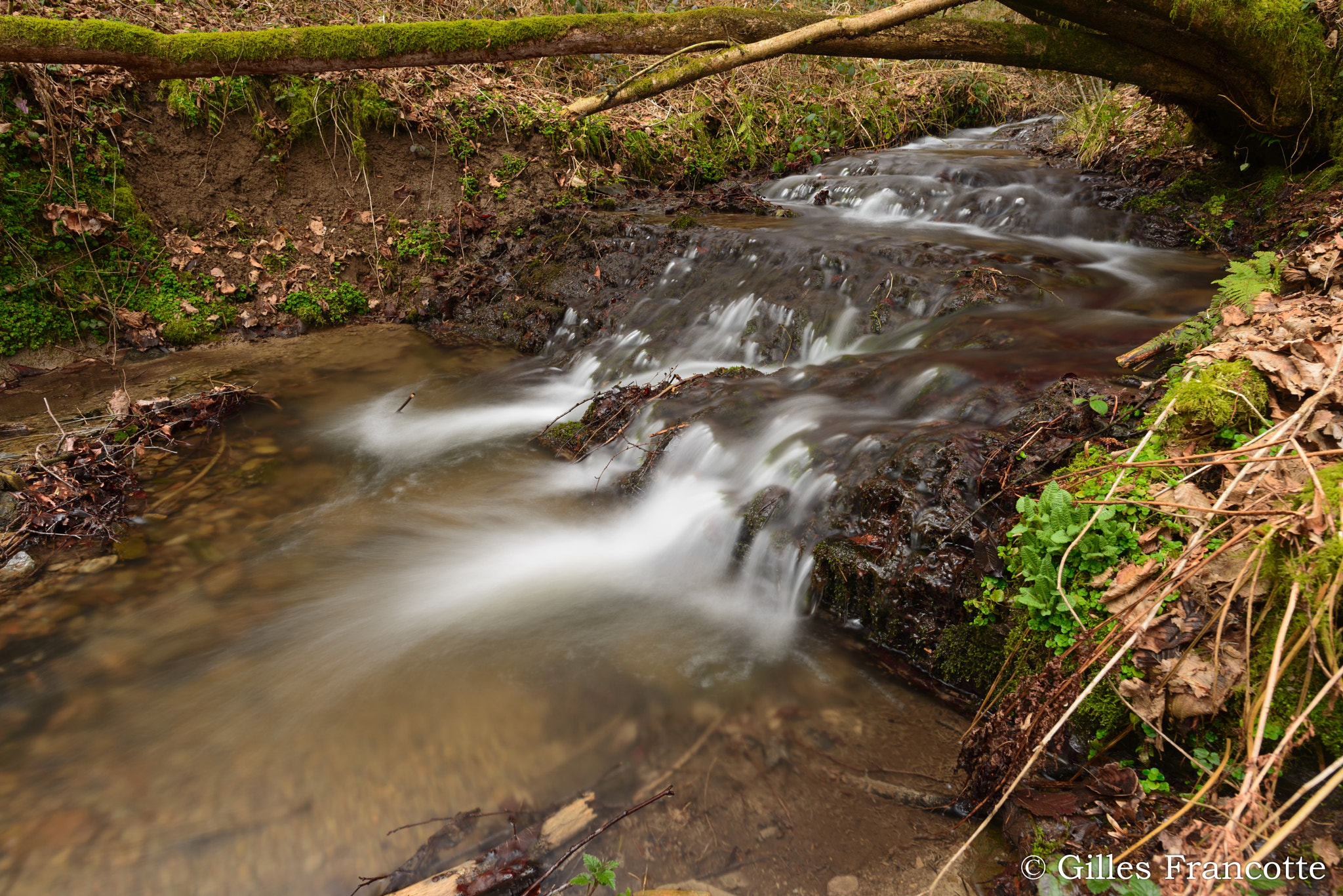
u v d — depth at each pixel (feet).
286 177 24.41
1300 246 16.74
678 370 19.34
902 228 24.31
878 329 18.11
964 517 10.44
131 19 23.68
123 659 10.88
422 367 22.25
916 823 8.27
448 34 18.16
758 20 19.43
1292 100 19.30
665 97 33.63
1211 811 7.39
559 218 25.98
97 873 7.84
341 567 13.25
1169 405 9.77
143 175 22.44
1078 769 8.32
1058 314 16.51
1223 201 22.11
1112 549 8.76
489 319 25.02
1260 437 8.65
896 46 19.85
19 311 20.04
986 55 20.38
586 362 21.47
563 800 8.70
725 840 8.14
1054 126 35.37
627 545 14.14
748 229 23.45
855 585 11.21
